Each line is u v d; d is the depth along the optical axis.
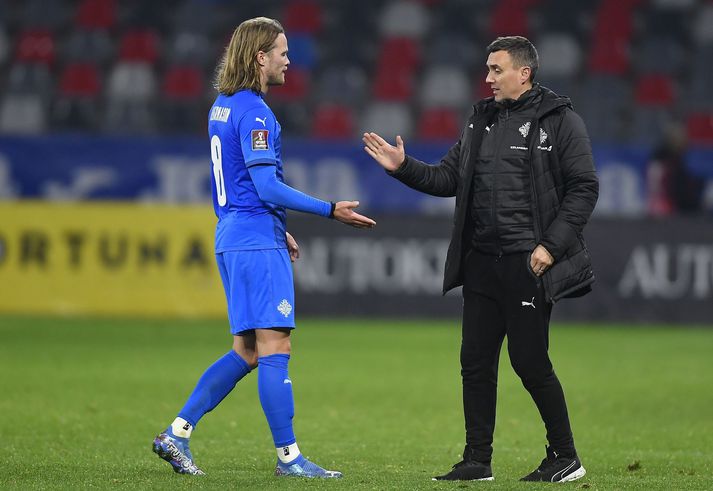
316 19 88.75
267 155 20.72
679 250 62.19
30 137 64.19
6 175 64.12
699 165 67.12
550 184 20.83
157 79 83.62
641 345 52.56
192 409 21.47
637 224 62.34
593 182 20.62
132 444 26.22
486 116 21.33
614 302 62.34
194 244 61.97
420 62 87.12
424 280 62.31
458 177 22.08
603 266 62.31
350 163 65.25
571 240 20.48
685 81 86.62
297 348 49.16
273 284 20.95
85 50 84.62
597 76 86.00
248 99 21.05
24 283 61.56
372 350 48.78
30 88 81.69
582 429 30.48
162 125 80.44
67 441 26.53
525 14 90.25
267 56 21.22
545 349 21.09
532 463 24.77
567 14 89.88
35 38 84.88
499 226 20.92
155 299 61.69
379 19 89.56
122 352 46.25
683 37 89.31
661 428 30.66
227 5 88.94
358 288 62.22
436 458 25.08
